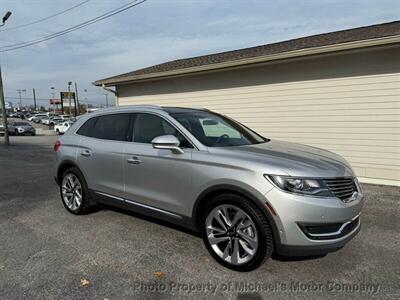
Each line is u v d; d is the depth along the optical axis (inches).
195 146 147.9
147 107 177.8
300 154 144.6
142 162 163.2
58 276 129.0
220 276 129.1
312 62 317.1
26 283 123.8
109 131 189.8
